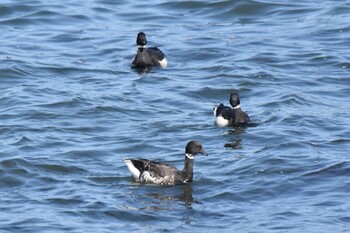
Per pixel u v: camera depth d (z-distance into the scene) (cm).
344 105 2984
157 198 2270
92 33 3841
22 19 3972
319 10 4059
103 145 2633
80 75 3325
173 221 2138
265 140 2655
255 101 3039
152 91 3141
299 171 2402
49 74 3325
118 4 4222
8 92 3108
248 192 2295
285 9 4078
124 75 3338
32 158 2512
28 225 2109
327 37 3709
